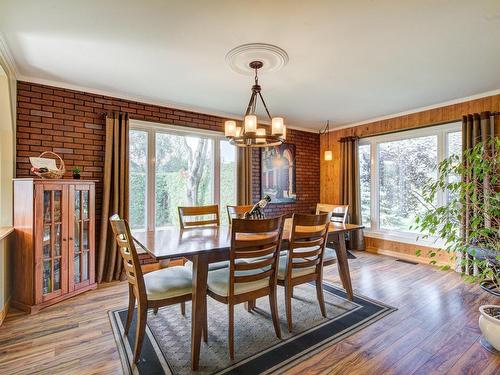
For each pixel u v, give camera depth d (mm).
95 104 3344
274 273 2086
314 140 5688
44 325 2256
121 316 2408
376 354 1879
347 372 1701
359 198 4906
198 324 1779
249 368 1745
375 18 1908
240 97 3607
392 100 3740
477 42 2230
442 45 2275
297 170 5402
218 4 1765
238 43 2256
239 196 4477
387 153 4707
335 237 2730
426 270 3721
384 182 4750
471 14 1860
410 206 4367
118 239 1970
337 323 2293
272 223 1954
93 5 1776
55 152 3088
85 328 2211
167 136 3959
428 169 4145
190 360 1827
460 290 2998
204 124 4238
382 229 4773
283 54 2408
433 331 2166
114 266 3330
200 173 4250
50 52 2402
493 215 2154
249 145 2795
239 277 1888
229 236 2385
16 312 2471
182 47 2318
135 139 3686
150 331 2188
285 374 1688
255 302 2629
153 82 3094
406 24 1979
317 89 3299
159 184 3873
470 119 3496
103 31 2086
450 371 1707
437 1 1730
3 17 1896
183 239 2248
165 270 2227
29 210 2496
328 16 1887
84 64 2643
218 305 2668
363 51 2373
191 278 2059
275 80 3018
